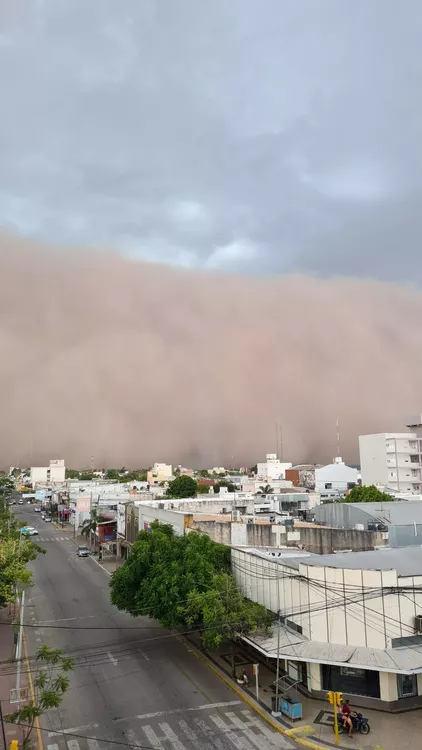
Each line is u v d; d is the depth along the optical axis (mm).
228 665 33312
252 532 42938
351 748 22750
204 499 70000
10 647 37312
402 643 26859
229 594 31422
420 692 26938
